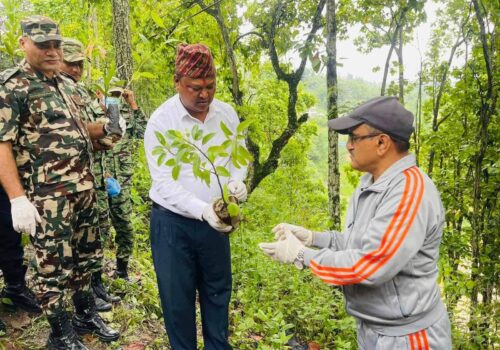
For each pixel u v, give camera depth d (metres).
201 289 2.93
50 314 2.91
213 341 2.96
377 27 7.94
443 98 8.38
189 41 9.17
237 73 9.35
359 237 2.24
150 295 4.31
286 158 12.30
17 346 3.12
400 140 2.16
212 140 2.65
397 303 2.16
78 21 11.48
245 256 5.50
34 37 2.61
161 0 8.10
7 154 2.59
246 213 6.52
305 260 2.23
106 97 3.27
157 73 8.98
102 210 3.95
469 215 7.93
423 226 2.06
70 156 2.85
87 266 3.26
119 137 3.27
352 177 7.39
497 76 6.88
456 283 6.46
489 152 7.26
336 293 5.67
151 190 2.77
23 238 3.13
